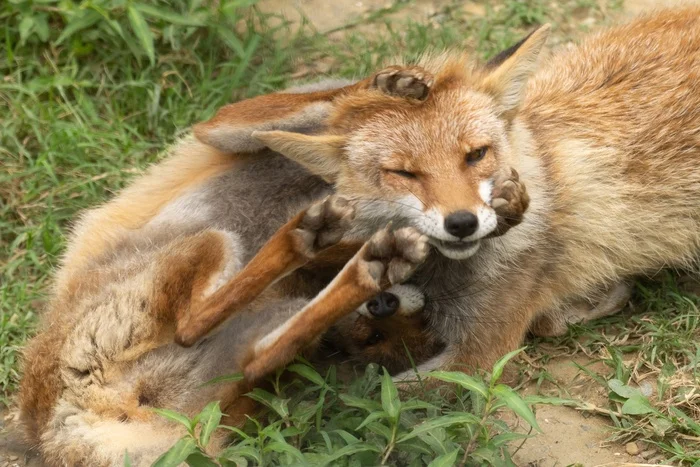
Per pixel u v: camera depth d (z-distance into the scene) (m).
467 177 9.44
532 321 11.00
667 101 11.25
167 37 13.39
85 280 9.77
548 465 9.21
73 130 12.62
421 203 9.35
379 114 9.73
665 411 9.58
